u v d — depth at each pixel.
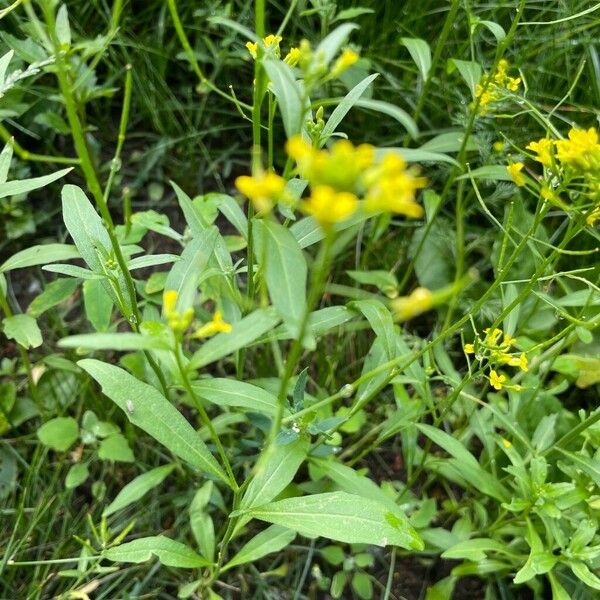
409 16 0.40
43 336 0.36
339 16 0.33
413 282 0.40
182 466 0.32
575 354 0.35
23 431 0.34
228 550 0.31
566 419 0.32
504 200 0.39
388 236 0.40
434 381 0.36
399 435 0.36
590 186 0.20
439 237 0.39
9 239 0.38
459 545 0.27
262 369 0.35
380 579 0.32
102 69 0.41
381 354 0.28
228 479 0.22
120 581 0.30
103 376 0.21
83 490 0.33
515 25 0.27
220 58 0.39
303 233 0.24
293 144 0.13
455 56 0.39
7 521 0.31
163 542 0.25
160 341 0.17
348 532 0.22
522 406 0.32
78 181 0.40
